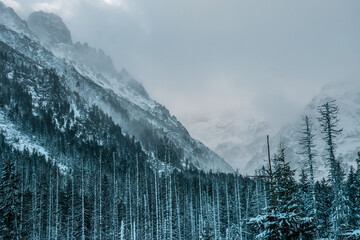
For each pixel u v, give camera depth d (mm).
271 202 18750
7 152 113125
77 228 66500
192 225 79625
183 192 96438
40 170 104250
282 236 17453
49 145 144500
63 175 113062
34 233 64812
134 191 92312
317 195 46312
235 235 67812
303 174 42656
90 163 132250
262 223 17844
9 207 41219
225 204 87250
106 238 69438
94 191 73938
